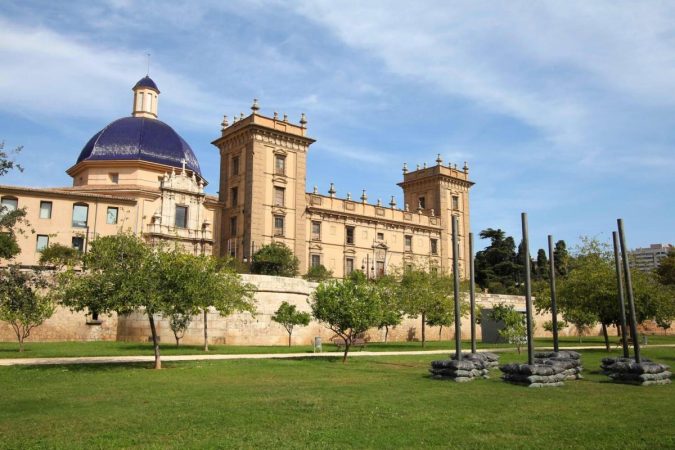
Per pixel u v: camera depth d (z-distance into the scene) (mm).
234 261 56062
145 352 29375
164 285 23594
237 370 21641
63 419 11797
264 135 64875
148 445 9641
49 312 28859
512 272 92688
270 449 9352
